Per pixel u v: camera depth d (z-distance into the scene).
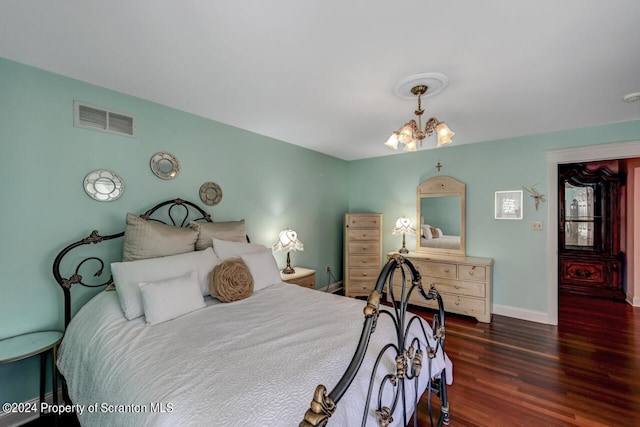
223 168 2.93
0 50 1.63
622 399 1.91
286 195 3.69
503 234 3.54
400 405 1.27
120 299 1.70
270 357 1.22
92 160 2.05
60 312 1.90
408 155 4.33
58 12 1.31
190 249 2.22
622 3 1.23
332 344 1.34
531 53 1.63
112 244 2.13
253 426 0.83
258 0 1.24
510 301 3.50
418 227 4.19
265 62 1.76
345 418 0.96
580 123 2.90
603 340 2.82
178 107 2.50
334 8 1.28
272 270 2.46
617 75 1.88
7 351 1.54
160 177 2.43
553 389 2.03
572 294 4.48
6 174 1.71
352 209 4.96
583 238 4.50
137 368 1.16
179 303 1.72
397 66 1.79
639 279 3.84
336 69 1.83
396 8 1.28
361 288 4.25
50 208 1.87
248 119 2.80
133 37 1.51
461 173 3.86
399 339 1.24
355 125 2.97
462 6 1.26
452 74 1.88
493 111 2.55
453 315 3.56
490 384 2.09
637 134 2.77
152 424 0.89
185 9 1.30
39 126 1.82
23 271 1.76
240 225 2.71
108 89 2.13
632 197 3.93
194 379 1.06
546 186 3.27
